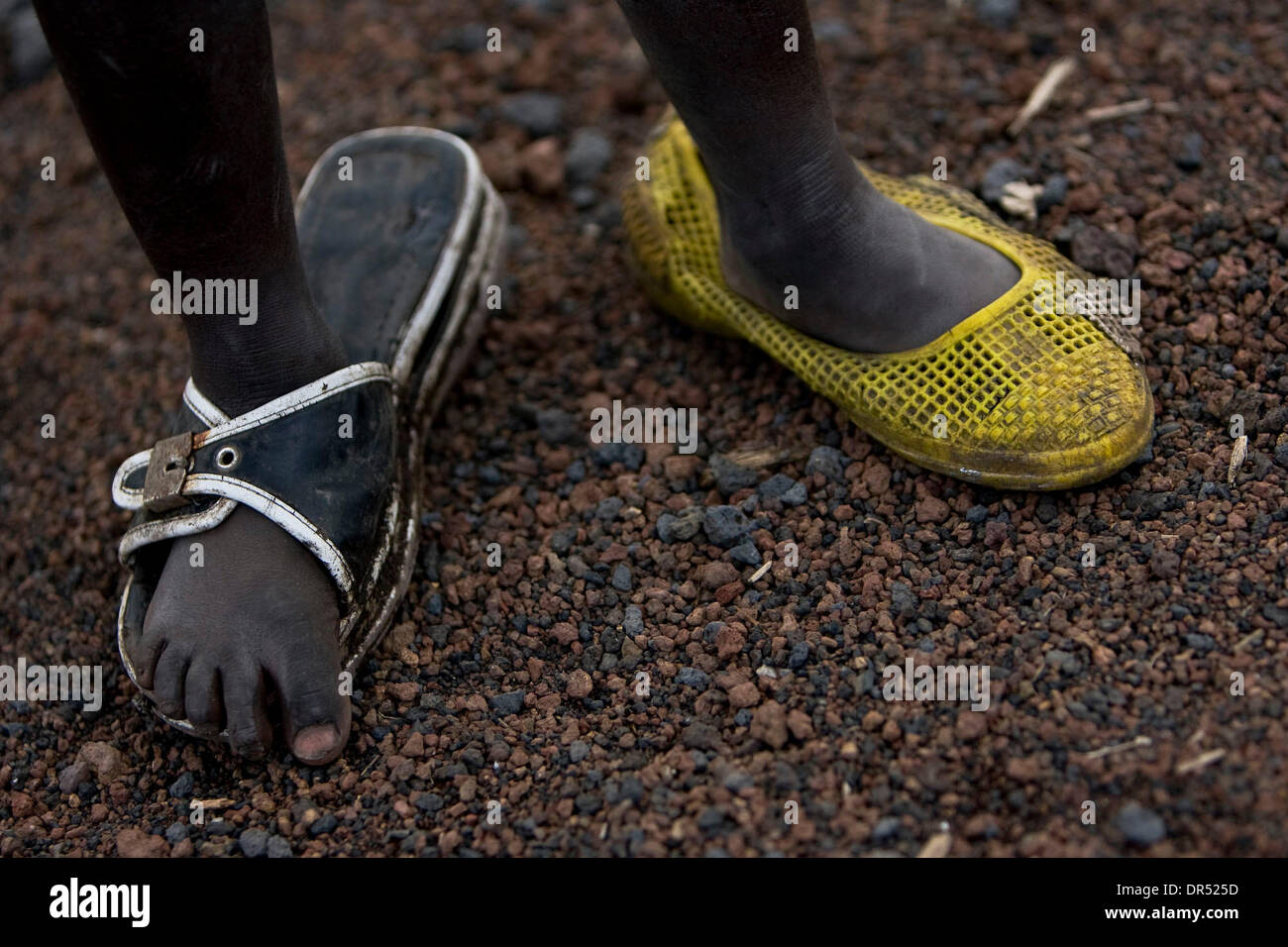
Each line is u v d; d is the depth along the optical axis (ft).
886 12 8.15
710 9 4.48
